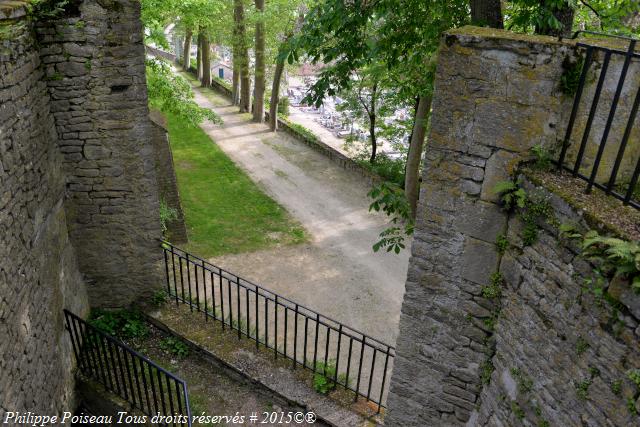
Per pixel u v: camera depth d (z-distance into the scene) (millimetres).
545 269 3119
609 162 3279
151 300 6906
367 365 7543
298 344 7789
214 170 15906
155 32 9664
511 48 3068
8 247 4102
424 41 6949
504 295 3590
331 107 30734
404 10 6461
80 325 5562
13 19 4363
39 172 4945
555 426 3104
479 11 5715
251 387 5914
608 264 2566
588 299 2760
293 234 12078
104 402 5668
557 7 4883
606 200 2857
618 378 2602
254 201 13852
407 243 11953
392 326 8836
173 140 18391
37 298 4793
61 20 5035
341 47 6293
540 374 3223
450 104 3395
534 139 3203
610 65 3008
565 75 3016
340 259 11062
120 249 6430
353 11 5875
